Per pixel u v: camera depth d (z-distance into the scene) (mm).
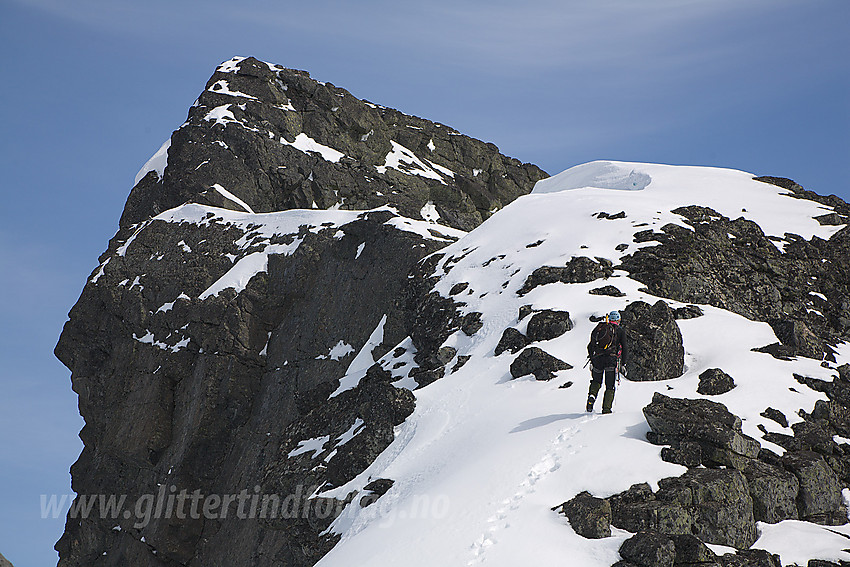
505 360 20953
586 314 21094
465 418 18875
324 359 32156
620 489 13992
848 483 15875
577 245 25250
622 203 28391
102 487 37438
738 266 25172
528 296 23250
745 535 13695
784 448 16016
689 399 17281
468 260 27625
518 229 28266
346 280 33625
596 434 15719
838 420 17281
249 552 28453
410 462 18125
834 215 28906
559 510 13516
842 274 26125
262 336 34969
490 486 14648
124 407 36844
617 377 16812
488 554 12617
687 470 14383
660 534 12539
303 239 36406
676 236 25281
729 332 20500
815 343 20281
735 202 30531
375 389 24031
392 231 33312
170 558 32031
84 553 36594
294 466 23172
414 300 28000
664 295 22766
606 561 12258
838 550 13070
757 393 17562
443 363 22859
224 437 33281
